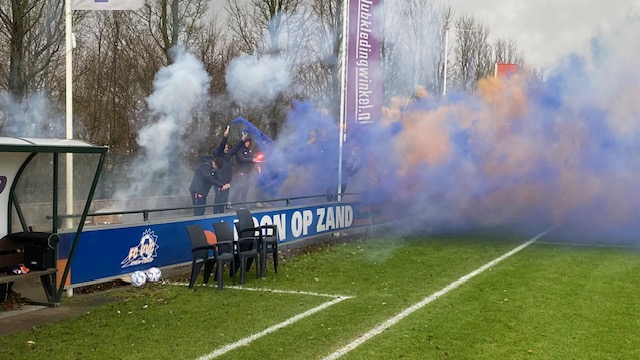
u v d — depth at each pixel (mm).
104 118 19250
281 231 12219
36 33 16500
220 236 9273
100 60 20375
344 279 9438
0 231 7770
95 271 8406
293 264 10758
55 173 7812
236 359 5703
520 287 8750
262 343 6172
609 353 5809
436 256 11586
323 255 11773
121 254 8781
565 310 7422
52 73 18594
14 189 7855
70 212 8906
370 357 5738
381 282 9203
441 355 5777
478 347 6008
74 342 6184
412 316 7199
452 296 8219
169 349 5980
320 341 6242
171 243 9695
